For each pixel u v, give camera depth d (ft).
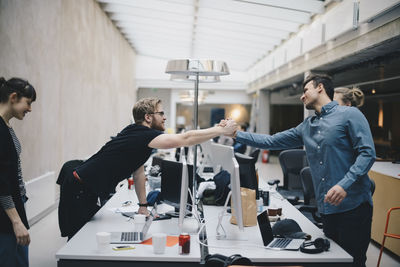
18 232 6.60
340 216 7.52
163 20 30.07
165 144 8.40
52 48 19.65
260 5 23.29
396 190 13.58
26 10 16.30
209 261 6.57
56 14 20.17
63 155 21.85
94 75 28.63
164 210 10.52
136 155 8.57
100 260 6.84
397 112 49.37
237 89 53.11
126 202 11.21
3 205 6.53
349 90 10.11
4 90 6.79
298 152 18.33
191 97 29.37
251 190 9.10
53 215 19.13
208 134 8.77
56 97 20.42
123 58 41.14
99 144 30.86
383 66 23.71
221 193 10.97
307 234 8.04
